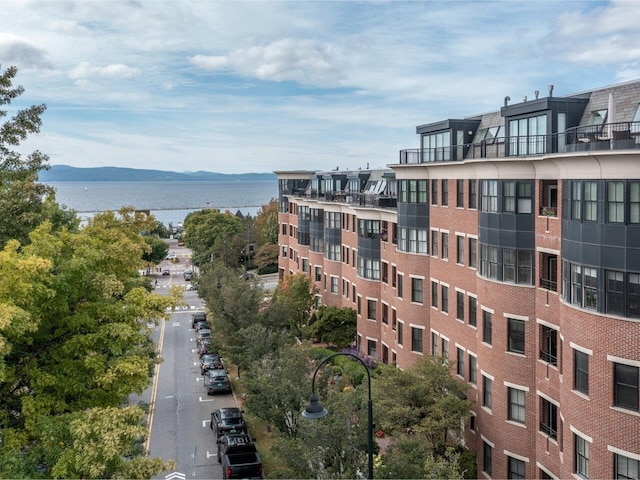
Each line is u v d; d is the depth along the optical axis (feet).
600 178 64.85
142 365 58.59
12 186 86.43
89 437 48.78
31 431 53.78
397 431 84.02
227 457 92.38
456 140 110.93
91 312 61.52
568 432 71.00
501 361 87.10
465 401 89.10
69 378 57.67
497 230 87.10
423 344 121.80
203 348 171.32
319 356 152.25
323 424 69.46
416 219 122.21
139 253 73.56
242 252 347.77
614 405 64.80
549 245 79.15
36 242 59.41
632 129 74.84
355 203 168.96
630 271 62.75
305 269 219.41
